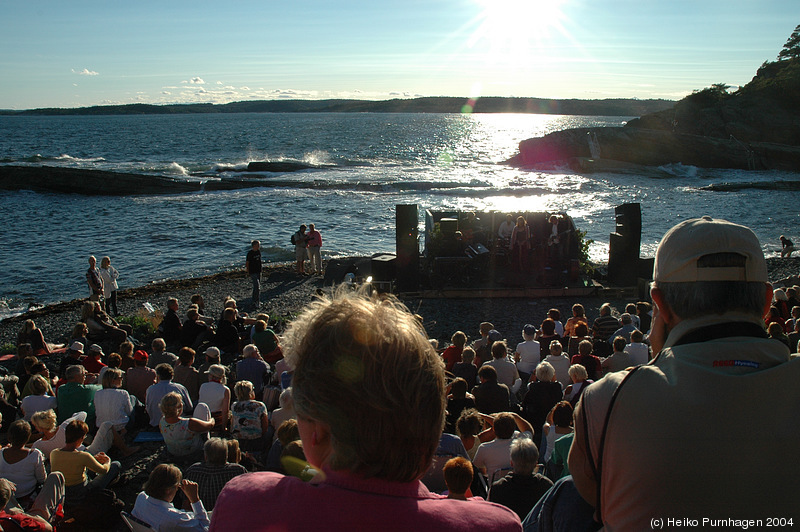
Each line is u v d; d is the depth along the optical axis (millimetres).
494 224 17125
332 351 1014
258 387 7922
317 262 18938
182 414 7383
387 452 981
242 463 6164
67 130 187000
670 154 63469
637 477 1134
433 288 15484
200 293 16953
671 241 1320
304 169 56688
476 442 5656
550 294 15273
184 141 122062
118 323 13352
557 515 1577
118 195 40500
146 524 4402
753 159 62125
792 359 1172
